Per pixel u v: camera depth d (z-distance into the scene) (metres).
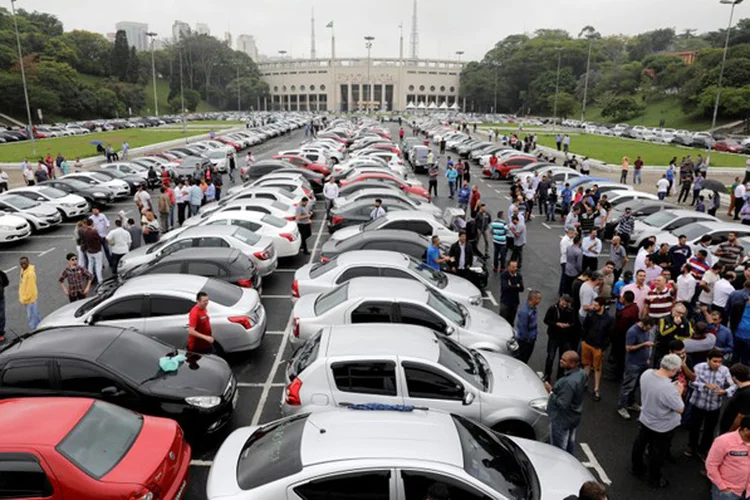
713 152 51.59
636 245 17.41
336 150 39.47
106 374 7.16
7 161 39.94
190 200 20.44
